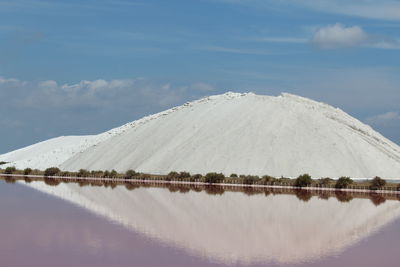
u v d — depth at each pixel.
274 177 129.50
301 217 68.12
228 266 42.28
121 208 74.44
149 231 56.41
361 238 54.75
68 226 58.66
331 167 133.75
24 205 77.06
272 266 42.56
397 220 66.69
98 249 47.09
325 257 45.91
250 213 70.75
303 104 172.88
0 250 46.12
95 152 177.62
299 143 143.75
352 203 84.25
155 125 179.88
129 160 160.75
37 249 46.72
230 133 154.00
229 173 136.12
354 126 163.62
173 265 42.12
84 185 117.25
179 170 142.25
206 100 189.75
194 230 57.56
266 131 151.12
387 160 141.50
